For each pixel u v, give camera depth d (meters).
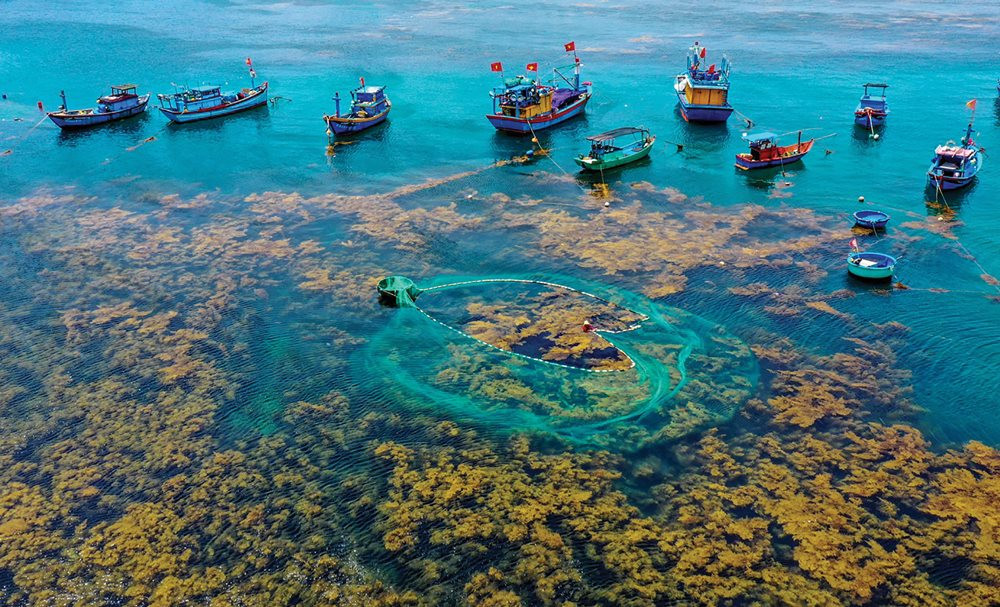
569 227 63.84
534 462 37.59
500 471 37.09
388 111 98.19
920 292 51.53
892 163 76.50
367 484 36.47
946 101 96.44
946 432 38.72
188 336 48.78
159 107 101.88
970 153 69.38
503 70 121.12
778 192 70.50
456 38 147.62
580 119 96.56
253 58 132.00
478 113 99.94
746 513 34.19
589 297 52.56
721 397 41.81
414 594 30.73
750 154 76.88
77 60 130.38
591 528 33.59
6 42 144.62
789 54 125.69
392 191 73.50
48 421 41.19
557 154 83.88
